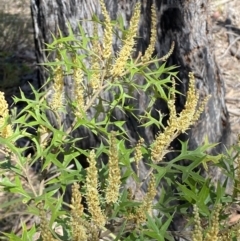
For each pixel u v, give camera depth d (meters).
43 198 1.65
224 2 6.93
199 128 3.36
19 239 1.57
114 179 1.47
